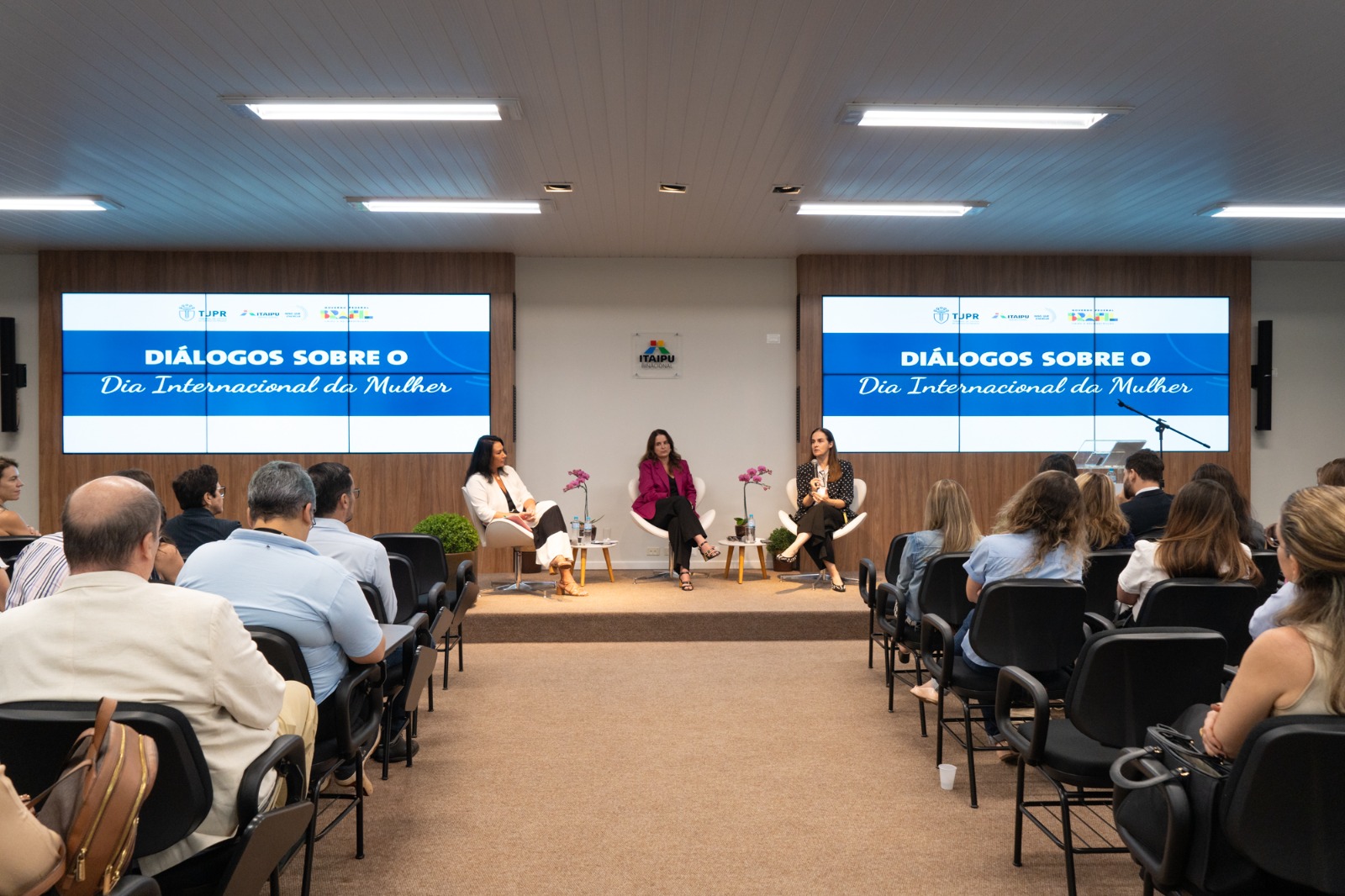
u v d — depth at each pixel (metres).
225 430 8.07
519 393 8.42
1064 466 4.52
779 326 8.51
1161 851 1.92
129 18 3.73
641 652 5.83
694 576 7.98
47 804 1.46
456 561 6.16
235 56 4.09
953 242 7.87
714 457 8.49
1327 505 1.69
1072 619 3.18
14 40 3.91
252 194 6.30
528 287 8.43
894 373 8.33
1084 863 2.84
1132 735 2.42
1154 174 5.89
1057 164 5.69
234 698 1.87
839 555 8.26
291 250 8.07
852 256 8.30
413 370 8.16
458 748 3.98
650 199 6.49
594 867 2.84
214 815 1.89
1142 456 4.65
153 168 5.69
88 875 1.46
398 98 4.58
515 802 3.37
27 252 8.06
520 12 3.69
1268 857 1.61
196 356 8.05
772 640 6.20
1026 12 3.71
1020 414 8.37
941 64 4.21
